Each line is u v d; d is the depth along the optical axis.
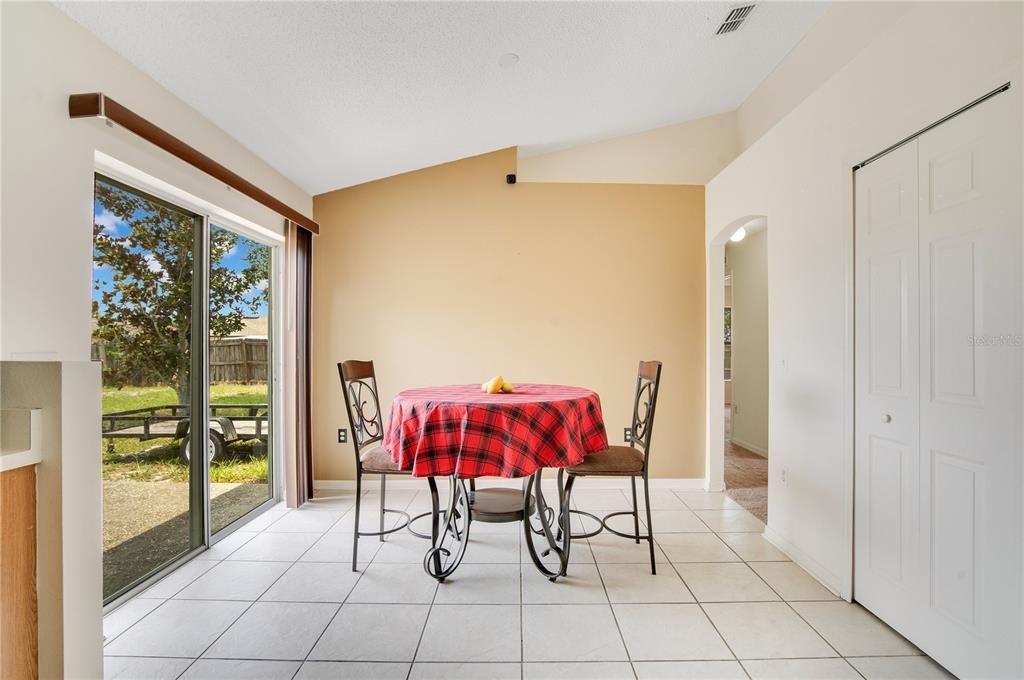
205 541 2.48
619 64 2.57
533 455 1.85
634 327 3.58
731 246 5.37
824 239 2.13
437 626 1.79
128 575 2.03
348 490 3.53
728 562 2.34
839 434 2.03
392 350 3.56
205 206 2.38
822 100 2.15
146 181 2.00
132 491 2.04
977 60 1.39
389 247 3.57
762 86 3.32
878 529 1.82
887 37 1.75
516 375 3.58
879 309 1.82
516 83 2.52
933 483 1.57
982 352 1.39
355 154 2.96
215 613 1.87
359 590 2.05
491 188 3.60
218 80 2.01
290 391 3.12
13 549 0.94
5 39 1.36
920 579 1.62
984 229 1.38
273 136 2.55
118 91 1.75
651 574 2.21
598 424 2.18
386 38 1.94
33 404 0.98
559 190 3.61
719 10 2.32
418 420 1.94
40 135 1.46
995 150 1.34
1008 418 1.31
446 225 3.58
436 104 2.56
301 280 3.24
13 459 0.91
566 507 2.19
